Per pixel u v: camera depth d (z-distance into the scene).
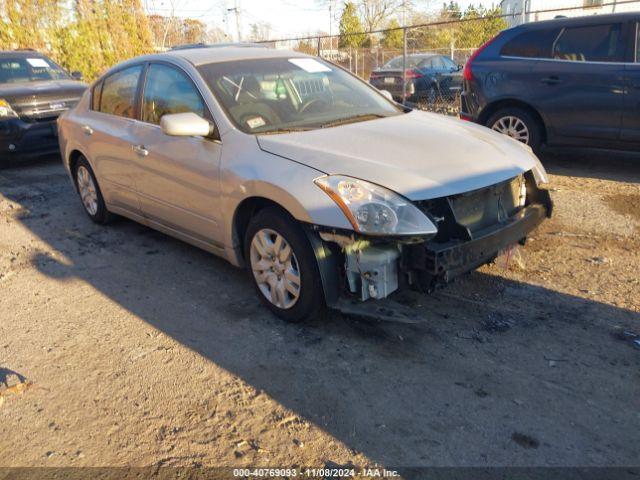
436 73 14.81
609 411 2.79
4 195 7.26
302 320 3.64
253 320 3.81
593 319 3.61
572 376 3.06
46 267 4.91
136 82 4.96
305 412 2.89
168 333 3.71
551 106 7.03
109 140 5.11
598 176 6.83
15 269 4.90
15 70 9.73
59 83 9.48
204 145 4.04
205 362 3.36
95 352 3.54
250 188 3.62
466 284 4.12
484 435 2.67
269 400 2.99
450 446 2.61
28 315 4.07
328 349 3.42
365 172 3.27
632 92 6.44
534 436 2.65
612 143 6.77
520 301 3.87
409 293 4.01
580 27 6.89
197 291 4.30
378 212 3.10
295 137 3.75
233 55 4.65
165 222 4.76
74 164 6.06
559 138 7.12
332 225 3.20
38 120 8.67
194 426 2.83
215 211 4.02
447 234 3.29
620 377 3.04
